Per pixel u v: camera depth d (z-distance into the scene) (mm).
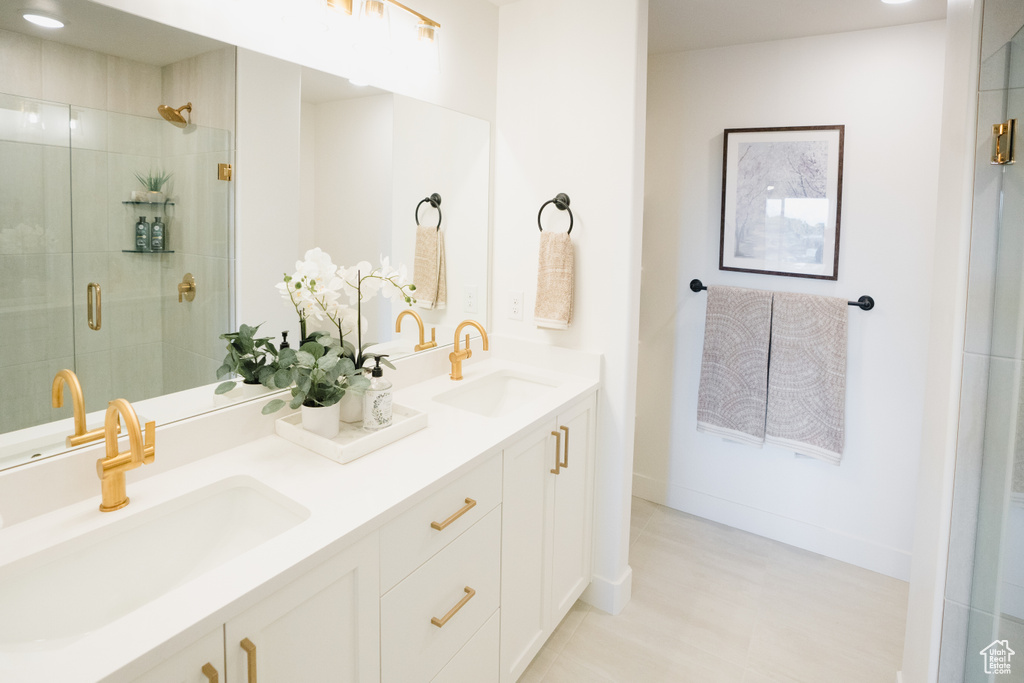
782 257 2664
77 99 1210
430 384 2109
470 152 2254
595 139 2127
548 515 1938
